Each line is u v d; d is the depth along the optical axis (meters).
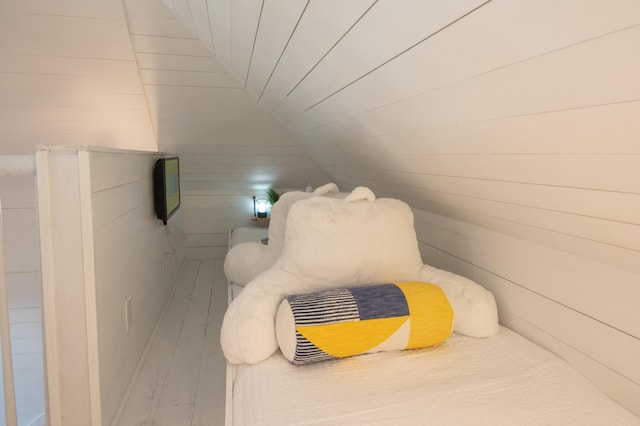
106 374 1.44
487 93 0.73
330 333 1.10
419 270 1.47
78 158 1.26
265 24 1.21
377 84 1.02
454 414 0.92
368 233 1.38
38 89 2.42
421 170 1.46
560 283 1.23
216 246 3.98
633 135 0.59
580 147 0.70
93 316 1.31
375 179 2.17
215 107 2.78
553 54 0.55
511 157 0.90
